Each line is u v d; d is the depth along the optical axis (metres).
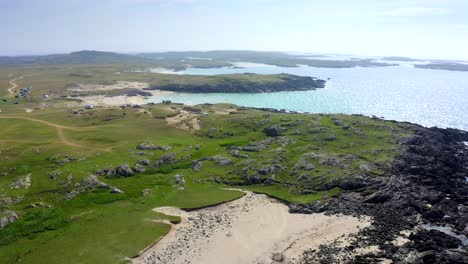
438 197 87.56
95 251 67.00
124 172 100.19
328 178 94.50
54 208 82.56
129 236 72.19
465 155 121.06
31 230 74.69
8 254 66.69
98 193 90.38
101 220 78.94
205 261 65.19
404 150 112.25
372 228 75.56
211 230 76.00
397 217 79.81
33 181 92.31
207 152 115.94
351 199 87.38
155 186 96.00
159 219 79.81
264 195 92.19
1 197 83.88
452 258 62.44
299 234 73.94
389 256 64.44
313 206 84.75
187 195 91.56
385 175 96.62
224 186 97.75
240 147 118.81
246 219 80.50
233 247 69.56
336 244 69.69
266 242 71.12
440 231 72.75
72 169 98.44
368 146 115.12
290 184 95.44
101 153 111.12
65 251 67.12
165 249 68.94
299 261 64.44
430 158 109.31
